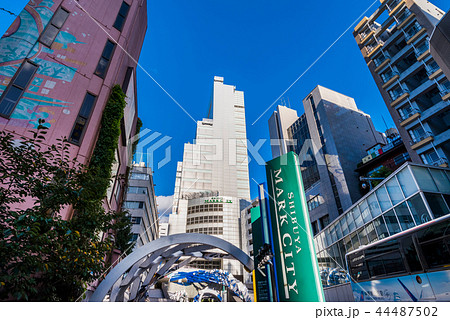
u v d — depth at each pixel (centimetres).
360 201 1909
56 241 543
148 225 4316
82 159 1058
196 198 7462
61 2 1278
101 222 702
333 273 2053
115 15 1541
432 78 2595
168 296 4031
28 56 1084
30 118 991
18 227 448
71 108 1113
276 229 1466
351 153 4234
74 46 1247
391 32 3328
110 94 1329
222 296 2923
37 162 580
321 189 4231
